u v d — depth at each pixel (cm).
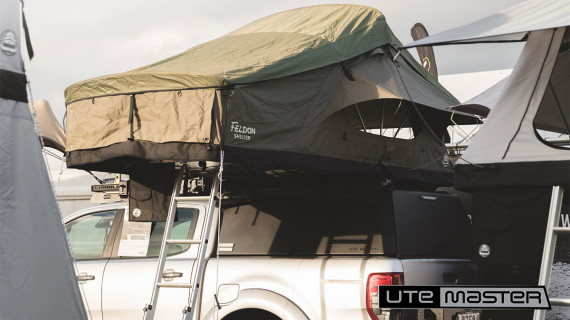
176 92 488
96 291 600
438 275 545
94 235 633
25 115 379
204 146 474
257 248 586
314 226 570
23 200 371
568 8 485
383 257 526
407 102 618
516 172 482
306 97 533
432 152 668
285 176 580
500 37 540
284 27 626
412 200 568
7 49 372
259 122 494
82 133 526
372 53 604
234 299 555
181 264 586
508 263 478
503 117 514
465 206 934
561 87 578
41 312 366
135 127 502
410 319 510
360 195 549
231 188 605
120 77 511
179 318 568
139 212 588
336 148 556
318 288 525
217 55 568
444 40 507
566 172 461
